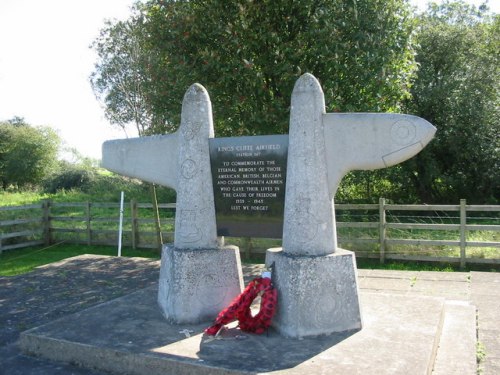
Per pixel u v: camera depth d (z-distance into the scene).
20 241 12.19
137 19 9.60
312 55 7.75
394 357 3.74
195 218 4.93
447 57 18.98
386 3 7.74
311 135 4.38
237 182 4.86
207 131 4.96
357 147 4.33
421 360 3.68
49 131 33.19
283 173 4.68
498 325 5.18
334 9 7.62
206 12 7.96
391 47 7.70
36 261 10.34
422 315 4.77
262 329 4.32
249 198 4.82
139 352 3.99
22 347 4.61
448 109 18.27
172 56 8.40
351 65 7.62
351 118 4.33
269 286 4.36
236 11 7.80
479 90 18.56
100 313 5.11
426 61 18.77
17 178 32.44
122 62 12.22
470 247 9.30
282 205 4.71
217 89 8.12
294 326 4.21
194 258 4.77
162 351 4.00
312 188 4.38
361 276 7.87
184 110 4.96
